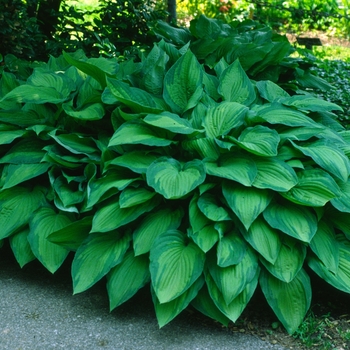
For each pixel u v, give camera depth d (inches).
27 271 147.6
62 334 121.6
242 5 477.4
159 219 126.6
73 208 131.8
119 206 126.2
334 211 130.0
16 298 134.5
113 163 127.4
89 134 146.6
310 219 122.1
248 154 128.9
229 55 194.9
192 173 123.2
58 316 127.9
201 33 210.4
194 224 121.0
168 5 301.3
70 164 137.2
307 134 130.2
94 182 130.0
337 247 125.6
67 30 261.4
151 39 248.4
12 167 140.9
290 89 202.2
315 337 122.4
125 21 261.9
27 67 190.5
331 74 327.9
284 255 121.8
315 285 141.6
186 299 117.9
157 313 117.3
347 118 240.5
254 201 120.1
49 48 241.9
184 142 133.2
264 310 132.1
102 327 124.4
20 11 219.6
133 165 127.3
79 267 125.6
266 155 122.0
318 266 123.6
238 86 148.4
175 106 142.1
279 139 124.5
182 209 127.9
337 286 120.7
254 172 121.2
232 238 122.2
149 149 133.5
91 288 139.9
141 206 126.5
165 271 117.1
